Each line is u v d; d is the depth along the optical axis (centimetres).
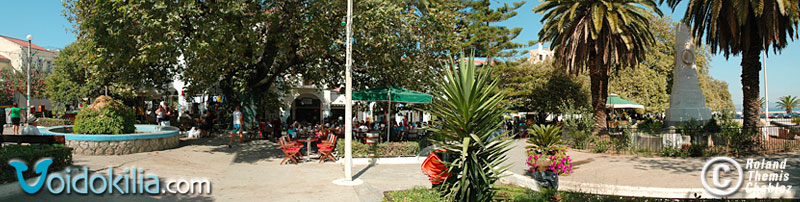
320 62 1634
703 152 1241
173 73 1822
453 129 562
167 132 1273
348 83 882
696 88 1830
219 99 2392
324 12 1231
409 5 1345
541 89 2677
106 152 1075
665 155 1274
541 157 825
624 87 3173
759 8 1241
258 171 971
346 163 873
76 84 2673
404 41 1370
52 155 772
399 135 1595
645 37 1820
